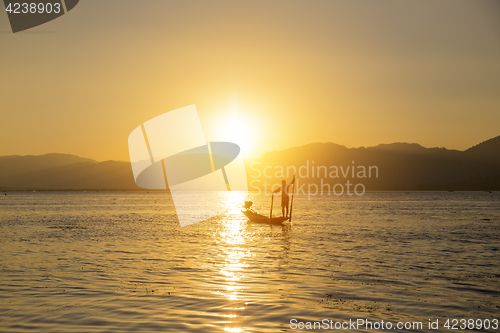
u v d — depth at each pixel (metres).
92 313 10.89
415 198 157.62
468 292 13.58
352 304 12.05
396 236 30.59
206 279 15.10
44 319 10.40
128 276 15.59
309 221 45.78
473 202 113.75
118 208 81.19
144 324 10.06
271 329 9.86
